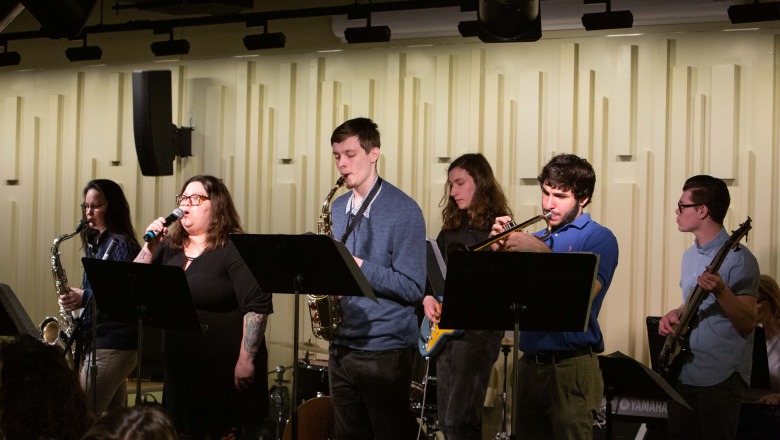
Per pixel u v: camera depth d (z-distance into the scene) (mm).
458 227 5168
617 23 5496
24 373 2514
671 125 5863
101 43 7516
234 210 4547
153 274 3936
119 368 4957
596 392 3689
